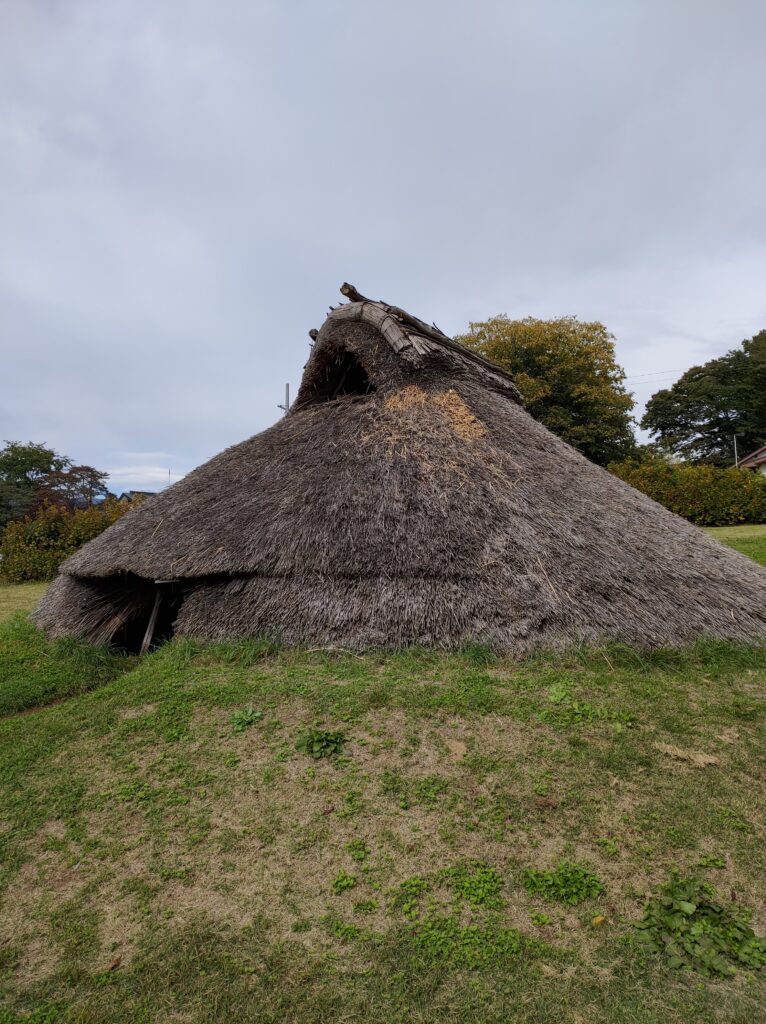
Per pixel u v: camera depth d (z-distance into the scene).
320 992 1.93
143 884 2.47
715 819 2.72
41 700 4.98
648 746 3.35
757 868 2.42
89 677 5.47
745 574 5.70
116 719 4.07
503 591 4.83
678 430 42.00
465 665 4.49
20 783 3.34
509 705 3.84
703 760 3.18
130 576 6.59
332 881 2.45
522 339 26.88
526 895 2.33
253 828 2.80
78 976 2.03
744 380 37.94
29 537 15.90
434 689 4.09
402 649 4.77
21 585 14.60
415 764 3.26
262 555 5.38
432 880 2.43
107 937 2.20
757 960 1.97
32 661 5.99
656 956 2.02
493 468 5.80
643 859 2.50
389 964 2.03
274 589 5.31
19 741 3.89
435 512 5.29
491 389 7.80
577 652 4.54
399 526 5.24
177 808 2.99
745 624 4.98
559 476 6.03
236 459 7.07
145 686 4.56
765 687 4.16
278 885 2.44
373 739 3.53
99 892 2.45
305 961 2.05
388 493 5.53
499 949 2.07
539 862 2.50
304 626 5.06
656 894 2.30
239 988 1.95
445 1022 1.81
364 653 4.81
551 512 5.41
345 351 7.67
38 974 2.05
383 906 2.30
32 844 2.78
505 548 5.04
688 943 2.04
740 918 2.16
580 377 27.23
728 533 14.45
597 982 1.93
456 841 2.65
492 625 4.73
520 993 1.90
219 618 5.41
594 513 5.60
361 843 2.66
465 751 3.36
